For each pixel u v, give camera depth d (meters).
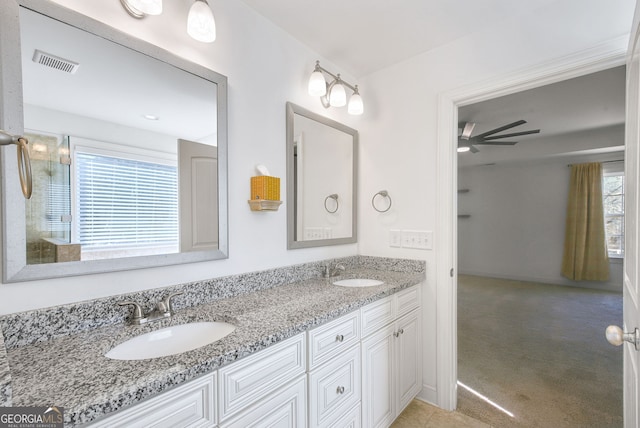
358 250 2.29
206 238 1.34
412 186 2.01
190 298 1.26
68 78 0.99
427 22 1.66
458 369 2.29
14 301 0.89
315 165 1.93
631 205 1.00
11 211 0.88
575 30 1.45
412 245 2.01
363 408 1.40
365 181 2.26
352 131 2.21
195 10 1.16
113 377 0.70
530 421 1.70
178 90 1.26
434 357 1.90
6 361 0.54
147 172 1.17
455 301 1.91
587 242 4.92
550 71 1.52
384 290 1.54
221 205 1.39
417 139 1.99
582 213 4.93
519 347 2.67
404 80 2.05
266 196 1.48
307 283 1.73
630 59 1.02
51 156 0.96
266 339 0.94
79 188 1.01
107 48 1.08
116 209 1.09
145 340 1.01
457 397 1.95
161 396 0.71
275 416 0.98
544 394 1.96
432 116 1.92
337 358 1.25
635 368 0.89
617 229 4.77
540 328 3.14
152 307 1.15
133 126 1.14
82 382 0.68
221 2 1.42
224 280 1.39
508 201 5.72
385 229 2.15
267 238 1.63
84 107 1.03
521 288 4.95
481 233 6.02
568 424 1.67
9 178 0.87
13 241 0.88
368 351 1.44
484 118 3.63
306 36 1.78
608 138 4.13
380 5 1.52
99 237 1.05
